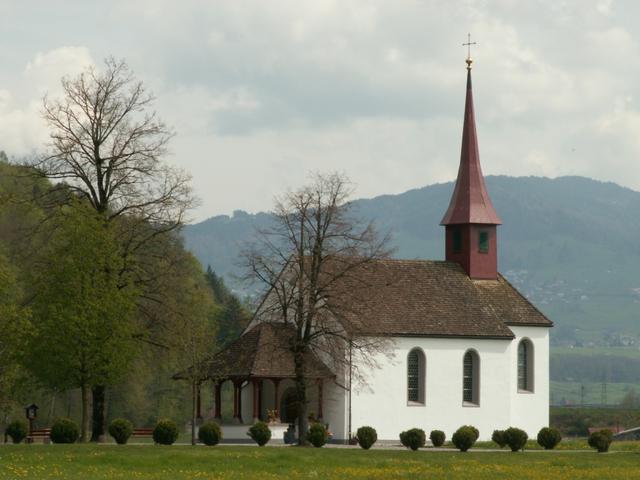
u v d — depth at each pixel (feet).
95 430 636.89
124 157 631.56
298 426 649.20
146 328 639.76
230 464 481.46
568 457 573.33
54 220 626.23
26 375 611.88
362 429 624.18
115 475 437.17
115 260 602.03
